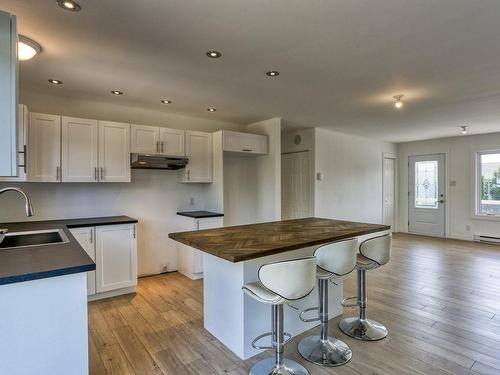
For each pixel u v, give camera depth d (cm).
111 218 367
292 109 416
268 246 204
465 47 231
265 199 482
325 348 234
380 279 404
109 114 385
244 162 512
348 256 227
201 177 424
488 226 637
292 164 604
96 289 331
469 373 206
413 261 495
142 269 415
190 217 409
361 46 229
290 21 193
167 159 387
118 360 224
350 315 298
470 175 657
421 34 211
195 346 244
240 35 211
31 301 142
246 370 213
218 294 253
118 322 284
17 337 140
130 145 363
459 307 314
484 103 391
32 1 169
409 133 622
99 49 232
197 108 408
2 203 323
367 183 685
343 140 623
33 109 336
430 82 310
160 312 306
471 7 178
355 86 321
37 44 222
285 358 227
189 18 189
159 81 303
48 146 312
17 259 160
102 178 344
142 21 192
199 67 268
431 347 239
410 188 756
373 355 229
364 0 170
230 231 265
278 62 258
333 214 597
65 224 314
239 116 456
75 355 152
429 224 725
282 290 183
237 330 232
